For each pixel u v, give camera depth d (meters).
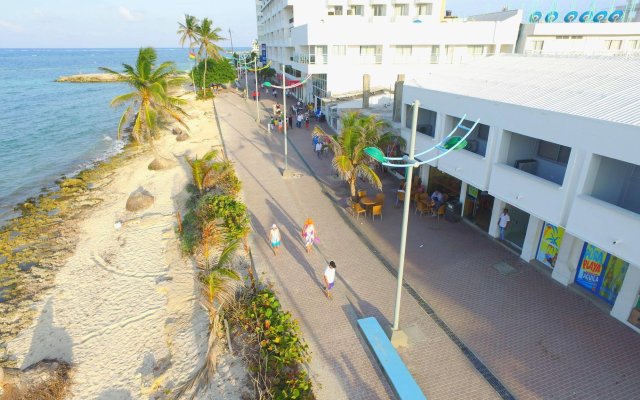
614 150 9.49
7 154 36.47
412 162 8.95
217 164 22.92
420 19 48.66
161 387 10.60
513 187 13.06
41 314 14.10
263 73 71.56
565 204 11.19
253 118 44.06
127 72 23.70
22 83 103.06
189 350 11.77
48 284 15.90
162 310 13.74
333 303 12.55
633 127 8.96
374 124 19.27
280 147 31.62
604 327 11.31
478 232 17.03
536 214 12.20
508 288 13.16
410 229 17.45
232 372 10.39
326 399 9.20
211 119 46.25
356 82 40.16
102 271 16.50
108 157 34.88
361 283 13.62
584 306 12.19
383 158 8.94
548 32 39.72
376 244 16.23
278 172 25.52
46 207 23.86
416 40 39.34
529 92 13.45
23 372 11.05
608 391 9.33
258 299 12.03
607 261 11.95
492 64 18.66
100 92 83.50
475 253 15.35
